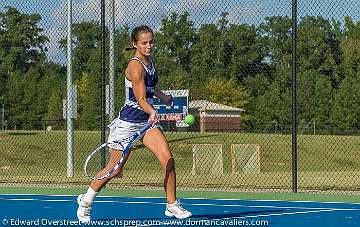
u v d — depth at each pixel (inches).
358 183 845.2
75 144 1406.3
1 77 2096.5
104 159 754.8
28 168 1200.2
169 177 440.1
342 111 2153.1
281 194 679.7
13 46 2119.8
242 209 546.6
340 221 478.6
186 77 1820.9
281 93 2075.5
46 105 1977.1
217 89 1935.3
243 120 2017.7
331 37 2470.5
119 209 545.0
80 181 834.8
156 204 577.0
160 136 439.2
